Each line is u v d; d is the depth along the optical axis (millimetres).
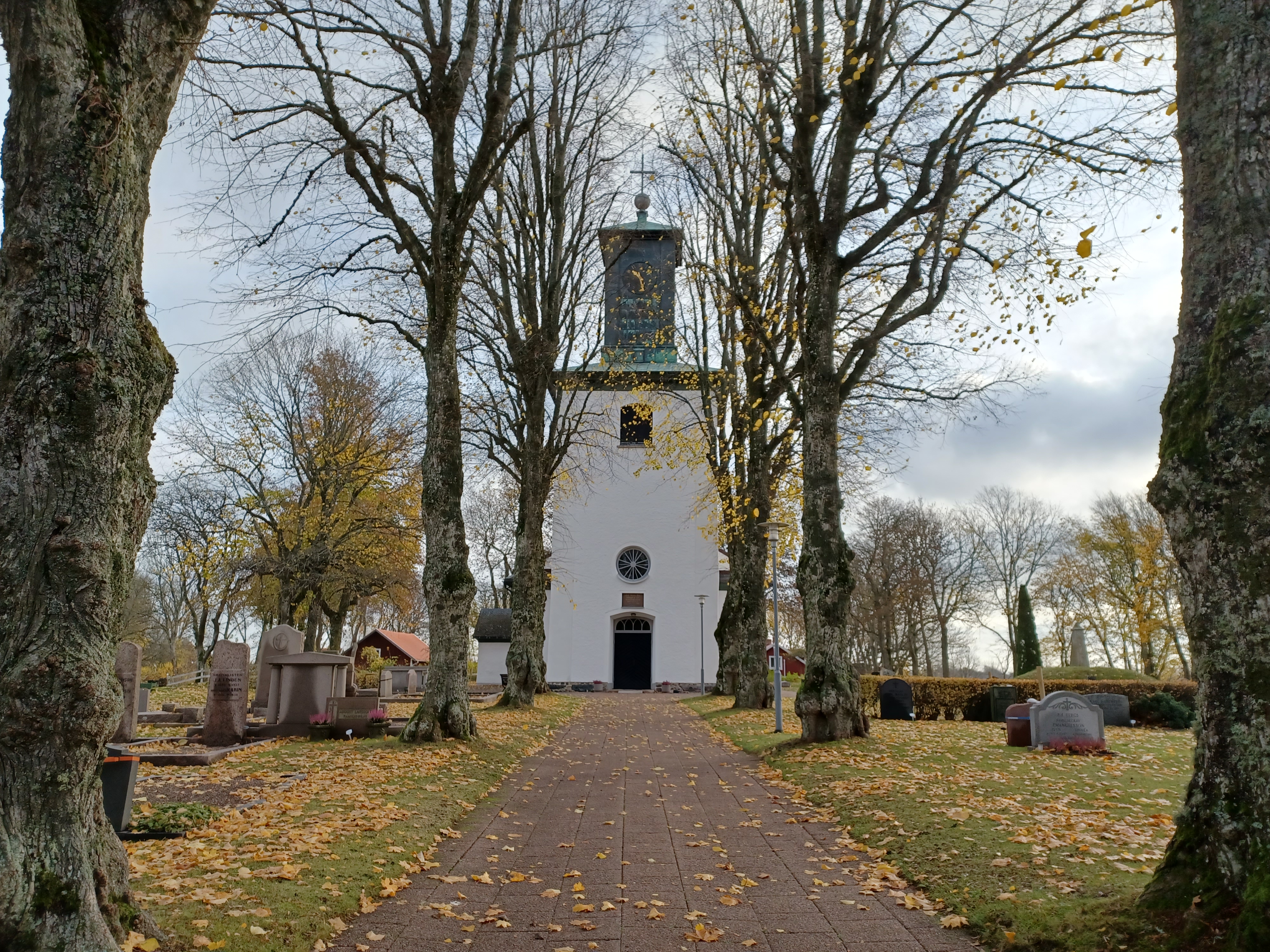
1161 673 45625
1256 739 4348
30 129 4293
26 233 4242
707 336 25625
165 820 7770
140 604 52906
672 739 17906
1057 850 6777
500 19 14867
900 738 14773
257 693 20406
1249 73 4785
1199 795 4680
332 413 35406
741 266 19547
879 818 8531
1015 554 56531
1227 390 4566
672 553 40656
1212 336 4742
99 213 4340
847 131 14219
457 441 14766
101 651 4133
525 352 22906
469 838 8352
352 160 14555
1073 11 12031
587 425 34188
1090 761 12242
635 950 5434
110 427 4246
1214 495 4566
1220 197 4805
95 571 4117
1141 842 6980
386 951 5289
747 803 10297
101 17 4453
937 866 6754
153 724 19266
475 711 22047
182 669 57531
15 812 3861
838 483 14688
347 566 34500
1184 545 4746
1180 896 4586
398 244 15688
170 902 5418
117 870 4574
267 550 33562
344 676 18375
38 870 3844
